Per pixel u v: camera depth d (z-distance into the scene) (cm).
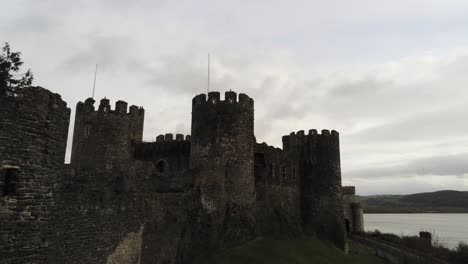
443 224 17312
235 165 3731
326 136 5341
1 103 1373
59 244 1755
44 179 1506
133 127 4753
